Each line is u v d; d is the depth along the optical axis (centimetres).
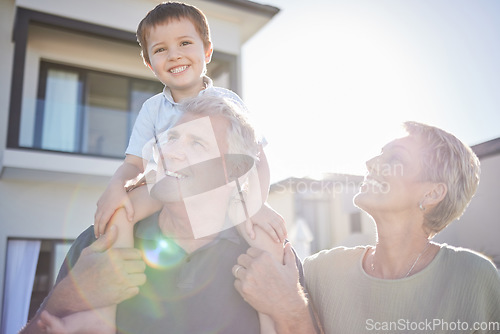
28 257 756
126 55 907
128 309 131
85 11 789
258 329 136
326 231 1472
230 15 888
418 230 168
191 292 133
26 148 743
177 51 206
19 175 754
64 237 784
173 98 216
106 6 808
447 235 618
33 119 769
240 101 213
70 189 801
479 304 155
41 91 842
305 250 970
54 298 125
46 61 854
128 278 123
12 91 738
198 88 215
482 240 584
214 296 134
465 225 608
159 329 129
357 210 1338
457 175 163
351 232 1383
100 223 138
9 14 806
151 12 215
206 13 873
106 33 802
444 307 156
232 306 135
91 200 811
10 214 755
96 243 131
